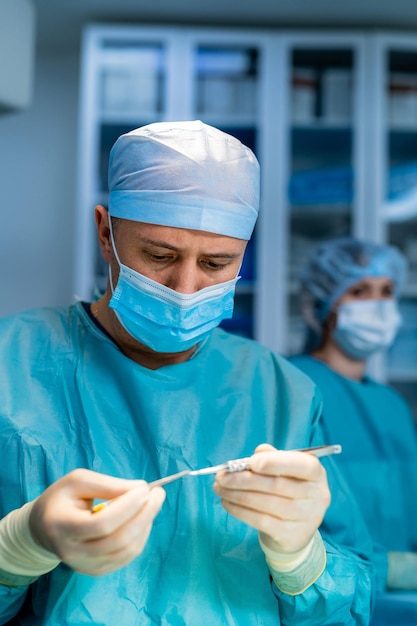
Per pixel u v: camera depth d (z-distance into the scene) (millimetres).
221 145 876
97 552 677
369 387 2332
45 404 914
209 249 856
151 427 900
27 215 3611
